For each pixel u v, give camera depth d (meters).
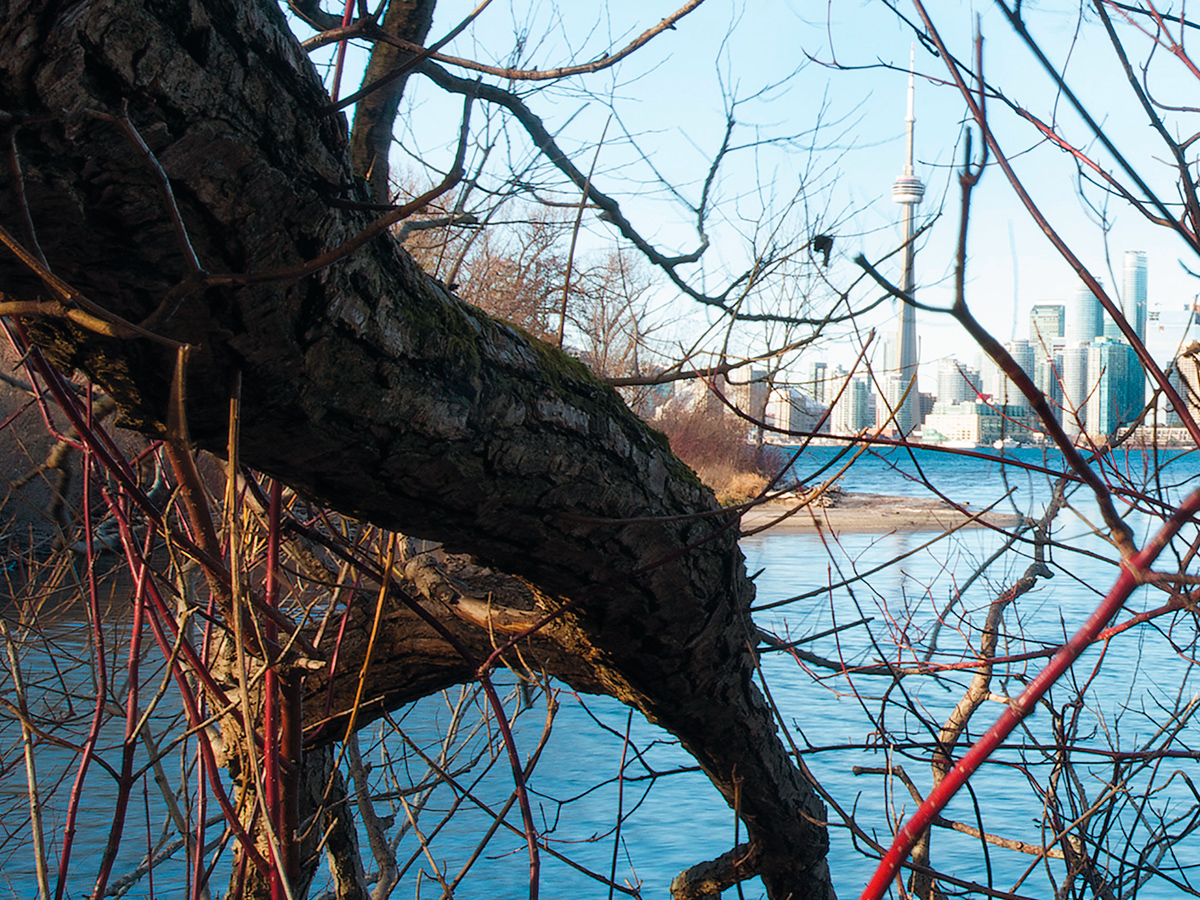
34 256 1.09
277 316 1.62
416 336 1.90
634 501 2.50
